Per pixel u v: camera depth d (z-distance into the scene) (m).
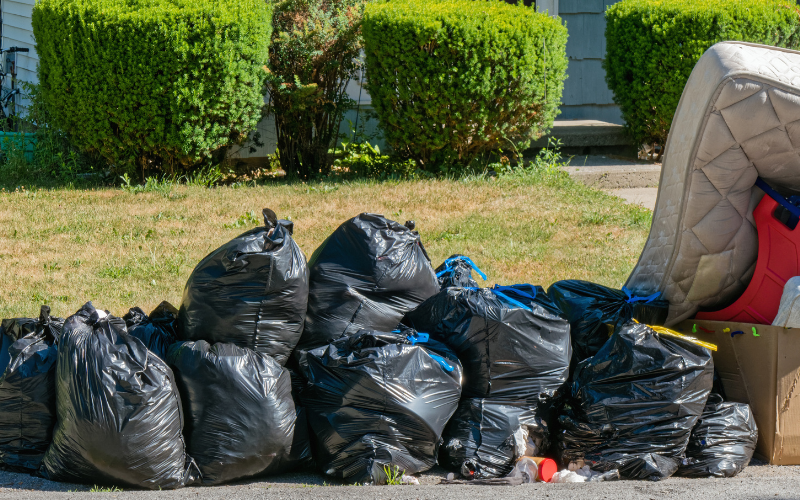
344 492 4.34
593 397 5.01
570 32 17.88
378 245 5.70
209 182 13.59
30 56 16.89
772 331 5.08
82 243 10.07
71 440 4.58
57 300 8.00
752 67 5.18
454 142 13.29
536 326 5.27
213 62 12.52
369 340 5.04
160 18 12.21
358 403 4.86
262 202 11.94
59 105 12.99
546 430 5.22
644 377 4.94
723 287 5.79
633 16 14.26
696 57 13.37
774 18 13.52
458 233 10.38
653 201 12.38
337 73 14.34
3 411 4.91
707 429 4.97
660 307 5.81
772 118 5.16
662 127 14.14
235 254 5.09
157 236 10.35
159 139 12.75
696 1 14.04
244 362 4.87
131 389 4.55
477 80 12.68
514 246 9.86
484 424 5.09
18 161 13.92
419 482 4.88
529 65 12.88
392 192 12.38
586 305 5.97
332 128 14.64
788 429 5.09
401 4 13.16
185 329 5.27
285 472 5.07
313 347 5.46
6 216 11.18
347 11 14.03
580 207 11.62
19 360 4.96
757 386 5.21
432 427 4.89
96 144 13.01
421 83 12.70
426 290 5.82
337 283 5.57
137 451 4.52
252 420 4.76
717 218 5.57
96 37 12.27
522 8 13.44
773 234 5.47
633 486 4.45
